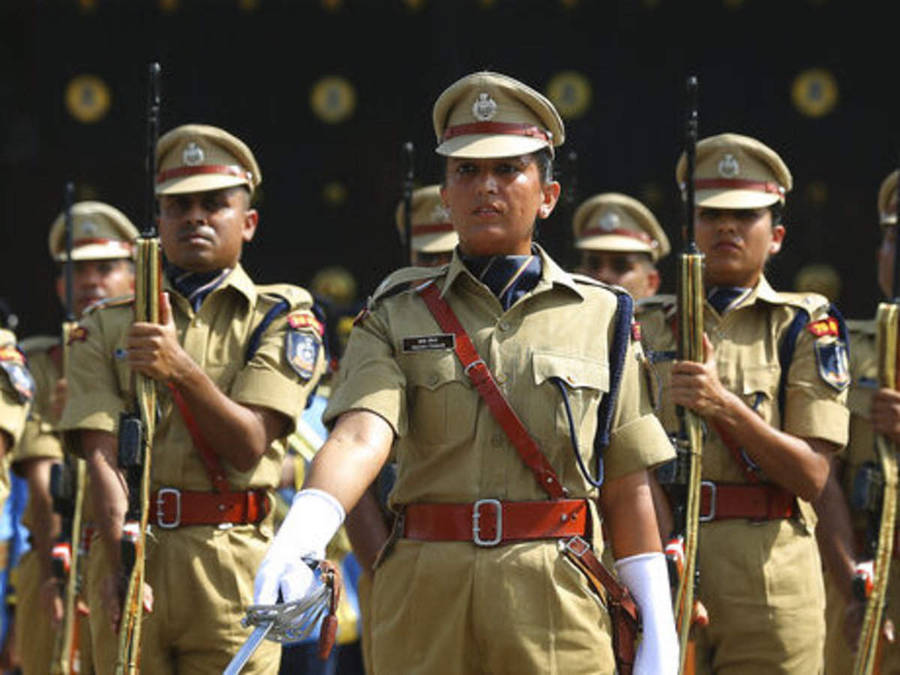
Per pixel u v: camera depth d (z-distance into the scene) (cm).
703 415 1988
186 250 2142
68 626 2311
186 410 2055
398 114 3978
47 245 3988
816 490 2095
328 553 2550
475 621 1533
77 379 2095
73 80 3969
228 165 2164
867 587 2103
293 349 2117
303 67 3981
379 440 1505
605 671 1541
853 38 3888
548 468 1538
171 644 2083
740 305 2158
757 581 2120
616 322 1584
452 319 1565
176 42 3972
